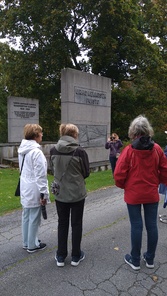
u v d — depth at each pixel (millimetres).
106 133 11898
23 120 15344
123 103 20734
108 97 11891
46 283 2783
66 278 2869
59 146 3014
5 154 12547
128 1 15844
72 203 3014
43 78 20172
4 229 4305
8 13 16703
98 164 10875
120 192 6926
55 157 3043
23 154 3324
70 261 3223
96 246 3633
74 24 17172
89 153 10992
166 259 3271
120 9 15609
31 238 3420
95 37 17094
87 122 10828
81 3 15555
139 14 17406
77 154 2982
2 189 7293
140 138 2822
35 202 3316
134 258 3006
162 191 4602
